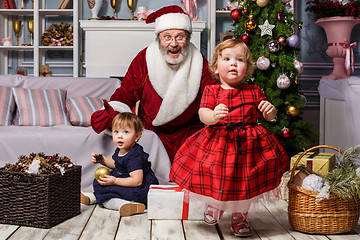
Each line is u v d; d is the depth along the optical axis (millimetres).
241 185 1838
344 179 1950
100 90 3506
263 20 3385
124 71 4473
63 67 5016
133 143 2432
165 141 2982
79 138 2686
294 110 3332
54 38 4777
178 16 2875
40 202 1994
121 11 4949
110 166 2533
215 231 1995
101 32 4449
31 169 2025
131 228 2018
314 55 4980
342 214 1935
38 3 4719
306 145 3357
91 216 2215
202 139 1942
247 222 1946
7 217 2061
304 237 1925
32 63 5039
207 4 4980
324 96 4203
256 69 3385
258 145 1917
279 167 1972
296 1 4930
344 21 4289
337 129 3979
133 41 4457
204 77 2975
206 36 5000
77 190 2232
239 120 1921
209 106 1959
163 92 2941
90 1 4602
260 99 1998
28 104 3098
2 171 2049
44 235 1898
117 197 2344
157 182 2463
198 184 1867
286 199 2604
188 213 2160
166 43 2854
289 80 3258
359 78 3662
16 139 2615
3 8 4996
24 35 5031
